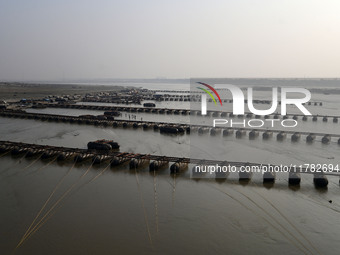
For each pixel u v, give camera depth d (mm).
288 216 31266
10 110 106750
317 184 38562
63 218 30375
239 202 34281
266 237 27516
